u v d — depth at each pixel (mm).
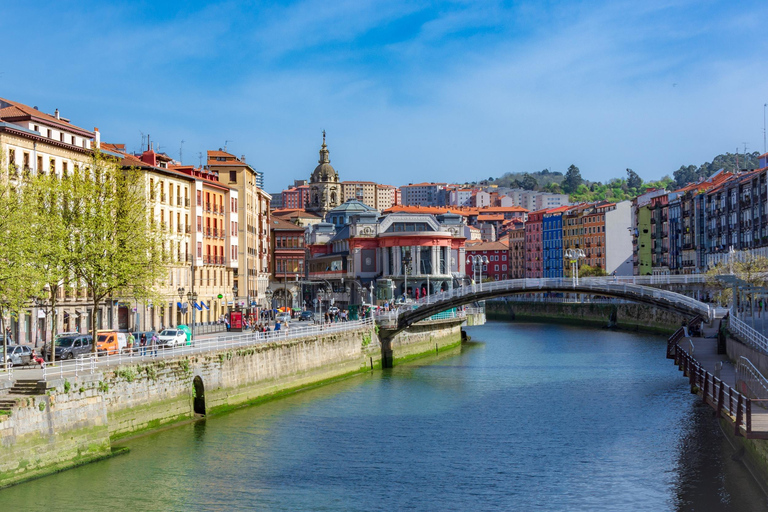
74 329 80000
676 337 82938
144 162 94812
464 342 131125
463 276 159875
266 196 150875
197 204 104375
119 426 51688
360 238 155875
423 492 44531
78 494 42469
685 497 43000
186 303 99250
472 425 60500
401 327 97562
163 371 56562
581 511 41375
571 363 98938
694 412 64312
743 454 48719
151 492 43344
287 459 50531
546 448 53688
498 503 42750
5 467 41281
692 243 173375
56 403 44688
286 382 73875
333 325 89062
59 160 78062
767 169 128750
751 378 50219
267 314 111562
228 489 44438
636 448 53219
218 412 63000
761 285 95750
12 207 53469
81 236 58469
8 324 70688
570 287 99062
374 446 54062
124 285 58469
